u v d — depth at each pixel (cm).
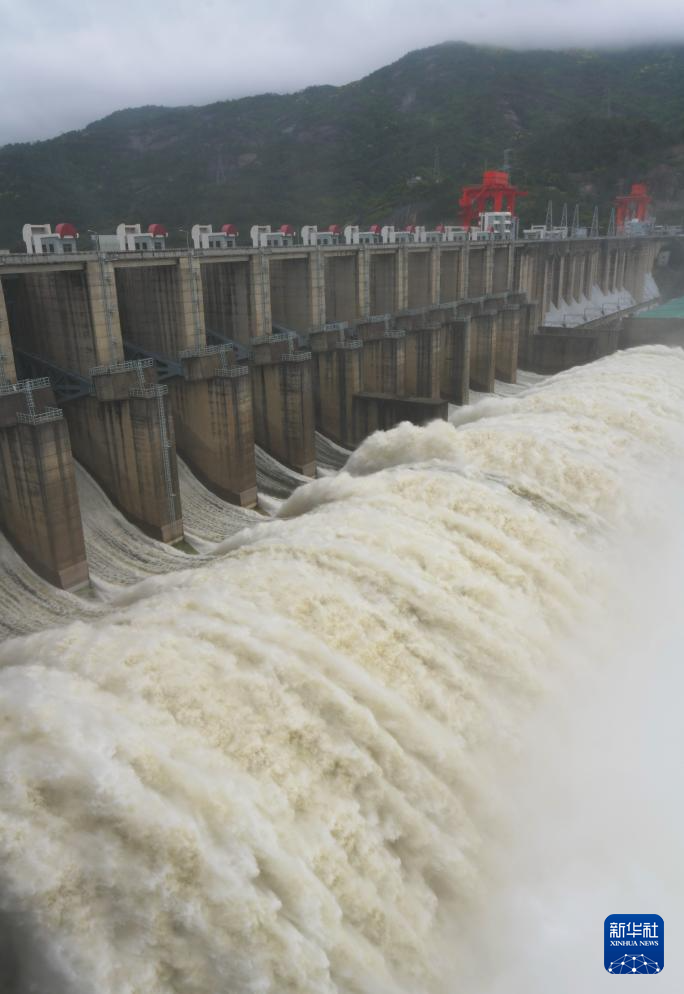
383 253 6203
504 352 7438
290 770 1213
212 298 5166
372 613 1591
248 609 1526
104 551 3888
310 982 1015
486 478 2453
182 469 4638
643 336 8069
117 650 1335
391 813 1278
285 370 4862
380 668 1484
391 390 5853
